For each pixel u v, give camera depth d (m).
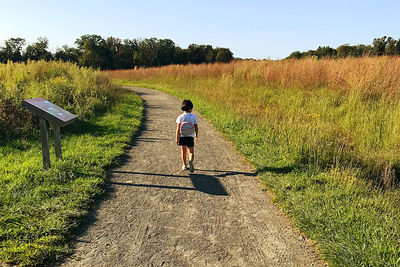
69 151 5.84
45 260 2.75
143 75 32.31
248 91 13.94
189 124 4.96
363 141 6.21
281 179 4.73
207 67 22.78
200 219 3.64
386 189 4.51
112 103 12.16
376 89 9.56
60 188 4.16
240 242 3.17
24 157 5.47
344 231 3.20
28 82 12.38
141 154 6.28
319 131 6.84
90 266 2.72
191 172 5.26
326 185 4.35
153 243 3.12
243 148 6.51
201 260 2.86
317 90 12.12
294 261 2.85
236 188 4.59
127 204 4.00
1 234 2.97
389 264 2.61
